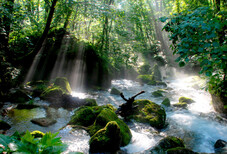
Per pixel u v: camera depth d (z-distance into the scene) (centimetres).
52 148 149
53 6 809
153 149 303
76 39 1204
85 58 1123
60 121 485
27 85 873
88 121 464
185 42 245
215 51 228
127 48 1441
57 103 641
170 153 283
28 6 897
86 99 679
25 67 924
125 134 385
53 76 1072
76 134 387
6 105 571
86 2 812
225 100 538
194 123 523
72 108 617
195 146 380
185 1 1033
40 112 542
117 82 1412
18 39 910
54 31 1160
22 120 457
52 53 1087
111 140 329
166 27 290
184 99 781
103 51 1436
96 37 1457
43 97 672
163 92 1042
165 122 533
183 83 1445
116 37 1543
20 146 140
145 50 2319
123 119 530
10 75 731
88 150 324
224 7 485
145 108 550
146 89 1174
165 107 709
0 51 721
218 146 361
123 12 888
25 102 625
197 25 230
